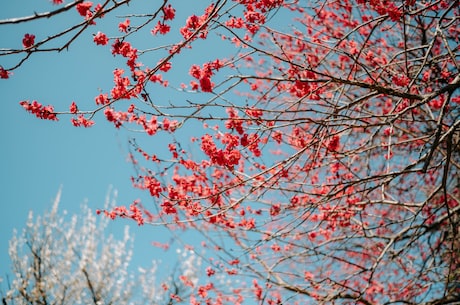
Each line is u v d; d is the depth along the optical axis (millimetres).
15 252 9055
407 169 4395
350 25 5742
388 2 4277
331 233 5816
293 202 4938
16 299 8414
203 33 3568
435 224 5656
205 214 4574
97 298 10258
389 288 7027
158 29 3514
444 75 4352
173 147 4195
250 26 3914
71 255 10711
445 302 5270
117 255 11750
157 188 4035
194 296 5539
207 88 3387
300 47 5727
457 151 6570
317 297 5516
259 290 5621
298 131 4566
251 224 4707
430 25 5793
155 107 3402
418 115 6332
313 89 3906
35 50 2609
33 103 3461
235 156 3742
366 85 3713
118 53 3434
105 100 3686
